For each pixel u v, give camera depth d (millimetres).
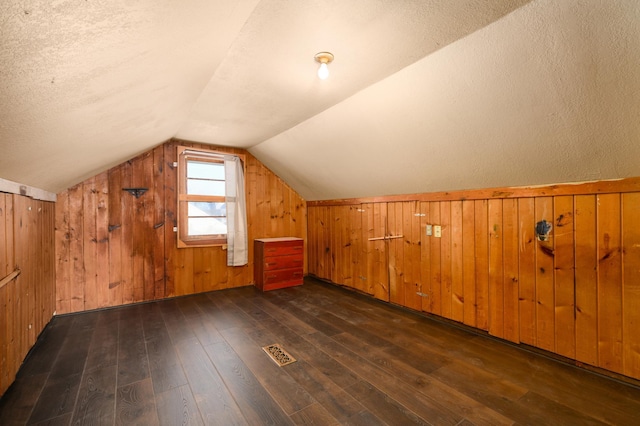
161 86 1631
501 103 1754
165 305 3400
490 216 2527
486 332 2564
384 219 3512
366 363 2102
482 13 1330
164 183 3621
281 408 1620
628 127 1531
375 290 3645
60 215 3047
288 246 4203
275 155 3973
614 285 1889
